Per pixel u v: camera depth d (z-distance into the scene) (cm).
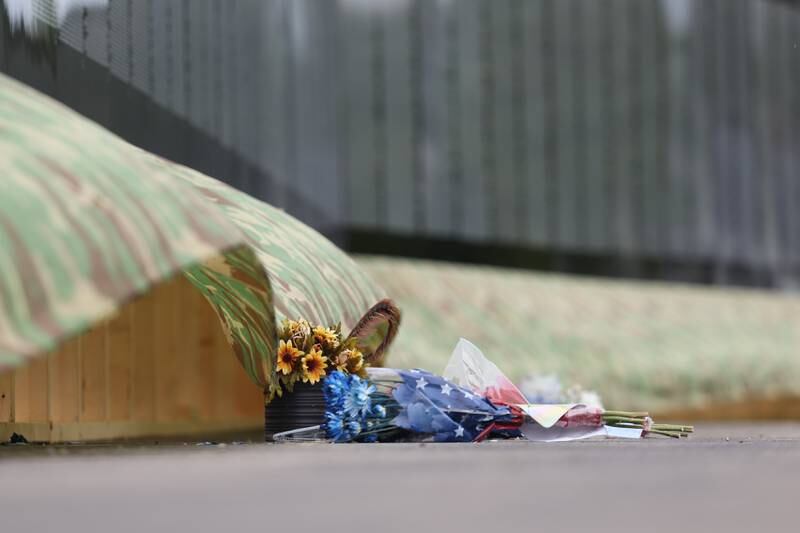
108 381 1326
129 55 1346
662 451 768
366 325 1175
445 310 2236
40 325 716
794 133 2891
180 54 1500
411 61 2331
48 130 827
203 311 1532
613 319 2459
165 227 801
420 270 2289
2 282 720
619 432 1028
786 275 2881
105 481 549
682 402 2391
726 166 2772
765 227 2841
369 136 2272
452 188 2389
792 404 2514
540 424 993
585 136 2569
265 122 1877
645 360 2391
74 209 770
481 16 2430
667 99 2677
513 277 2427
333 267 1178
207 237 815
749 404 2477
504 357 2214
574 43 2552
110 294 746
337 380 1010
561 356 2298
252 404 1627
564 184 2539
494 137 2447
